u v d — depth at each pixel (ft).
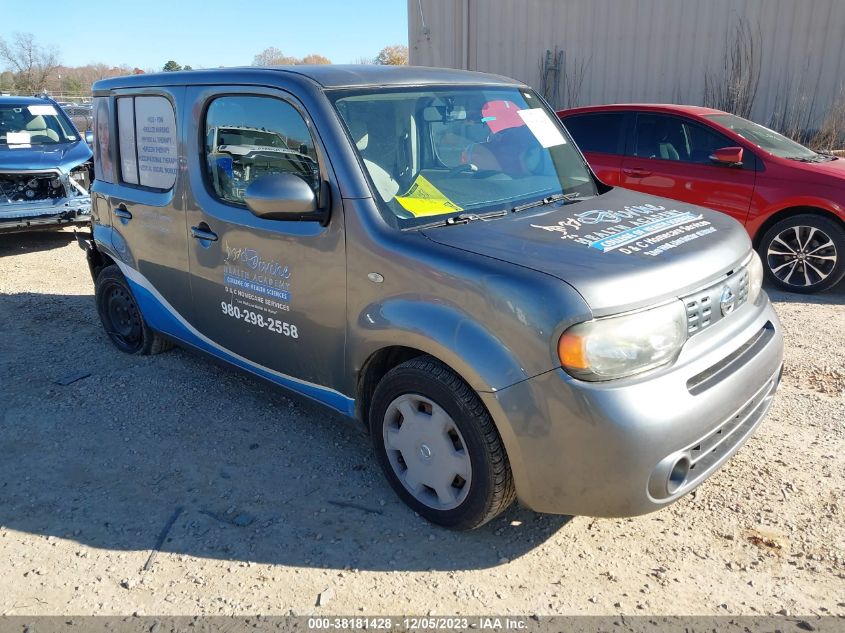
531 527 9.96
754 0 36.94
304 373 11.27
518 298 8.14
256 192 9.77
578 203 11.30
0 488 11.09
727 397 8.71
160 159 13.38
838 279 20.61
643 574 8.98
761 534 9.64
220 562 9.30
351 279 9.89
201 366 15.71
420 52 45.75
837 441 11.96
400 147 10.64
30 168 27.12
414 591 8.75
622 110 24.08
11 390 14.60
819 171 20.56
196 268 12.73
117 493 10.93
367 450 12.09
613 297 8.05
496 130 12.04
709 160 22.24
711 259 9.30
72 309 20.29
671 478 8.39
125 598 8.68
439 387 9.07
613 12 40.09
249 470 11.51
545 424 8.14
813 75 36.86
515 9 42.27
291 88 10.59
